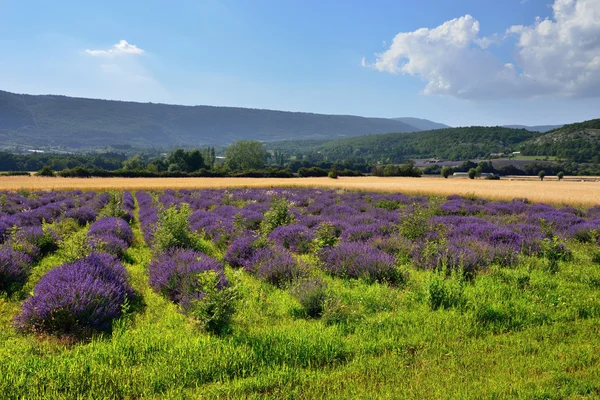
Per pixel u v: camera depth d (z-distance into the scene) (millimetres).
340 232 12930
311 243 10281
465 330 5074
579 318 5613
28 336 4941
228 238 11648
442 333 4961
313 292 5930
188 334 4973
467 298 6152
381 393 3643
